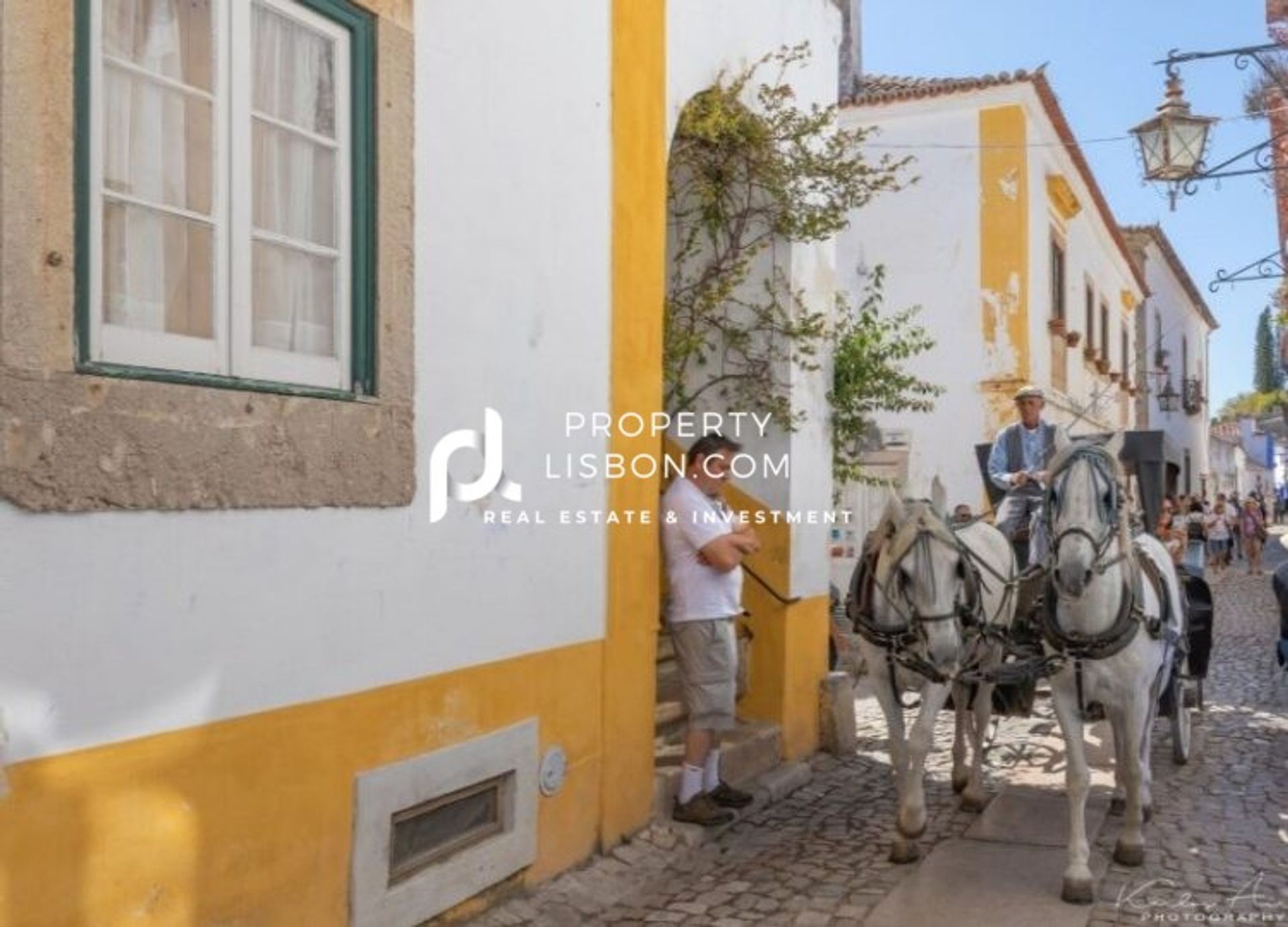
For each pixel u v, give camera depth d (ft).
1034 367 54.08
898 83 57.36
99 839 10.87
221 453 12.07
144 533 11.30
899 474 54.19
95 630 10.84
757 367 26.66
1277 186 53.52
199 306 12.28
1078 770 18.63
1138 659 18.78
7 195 10.00
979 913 17.70
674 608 21.56
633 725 20.36
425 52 15.19
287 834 13.03
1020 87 52.21
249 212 12.77
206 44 12.37
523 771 17.25
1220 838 21.22
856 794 24.91
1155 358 104.17
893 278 55.01
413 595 14.98
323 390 13.71
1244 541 89.97
